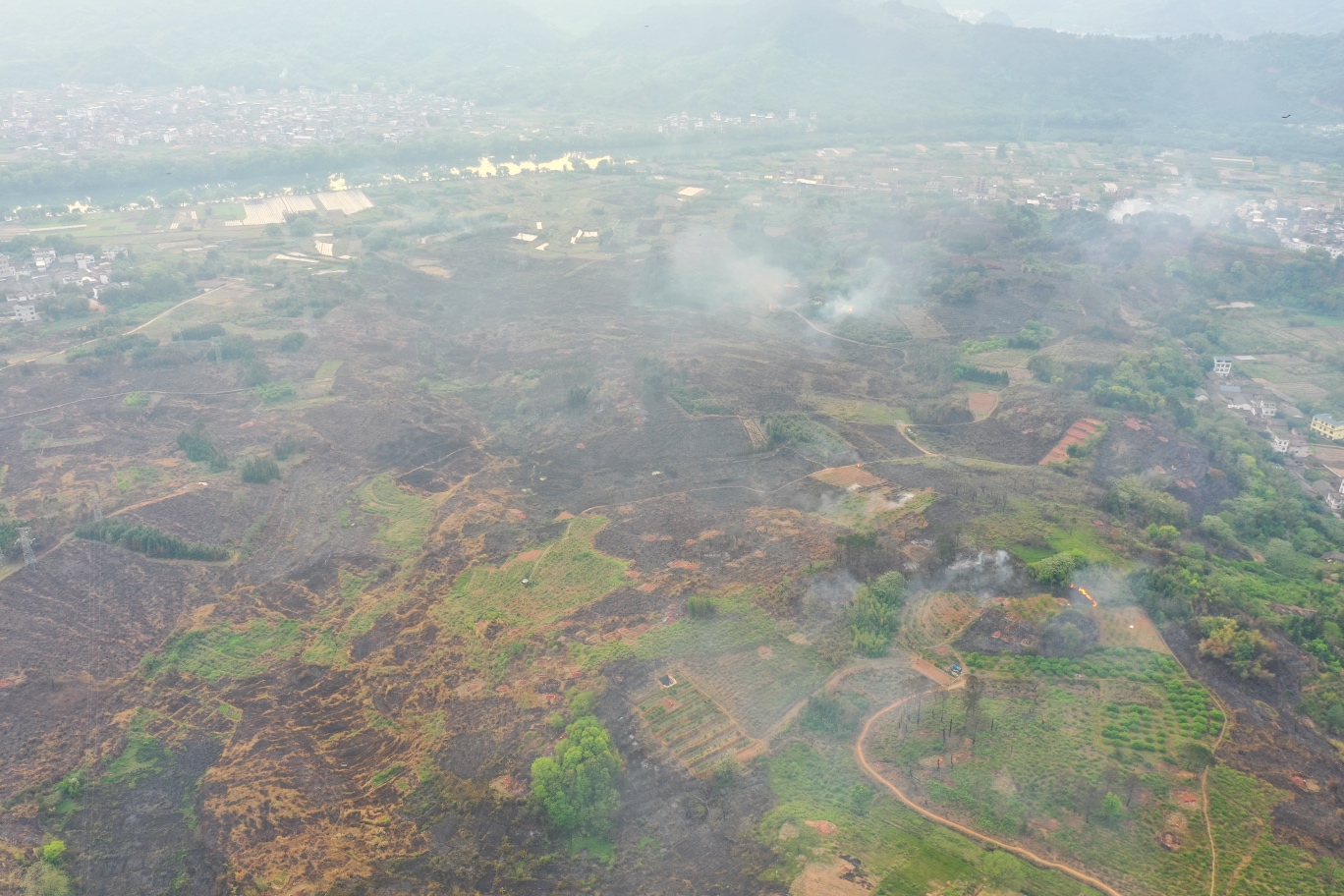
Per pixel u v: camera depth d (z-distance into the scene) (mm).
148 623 145375
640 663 133500
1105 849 103938
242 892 102688
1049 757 115625
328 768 120062
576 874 103438
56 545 161250
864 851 104062
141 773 118938
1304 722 123188
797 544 161375
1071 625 135125
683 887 101250
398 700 131125
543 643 138875
